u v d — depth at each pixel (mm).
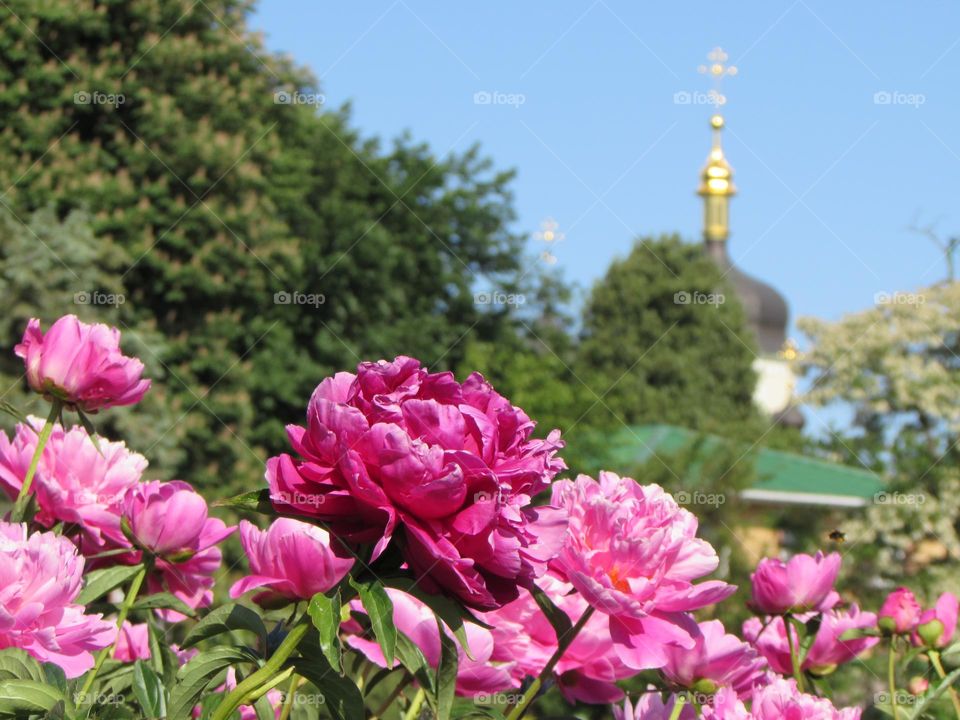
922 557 13625
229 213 15578
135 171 15312
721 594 1260
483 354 15469
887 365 15469
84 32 15695
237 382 15062
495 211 20547
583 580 1218
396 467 950
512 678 1382
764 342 38500
